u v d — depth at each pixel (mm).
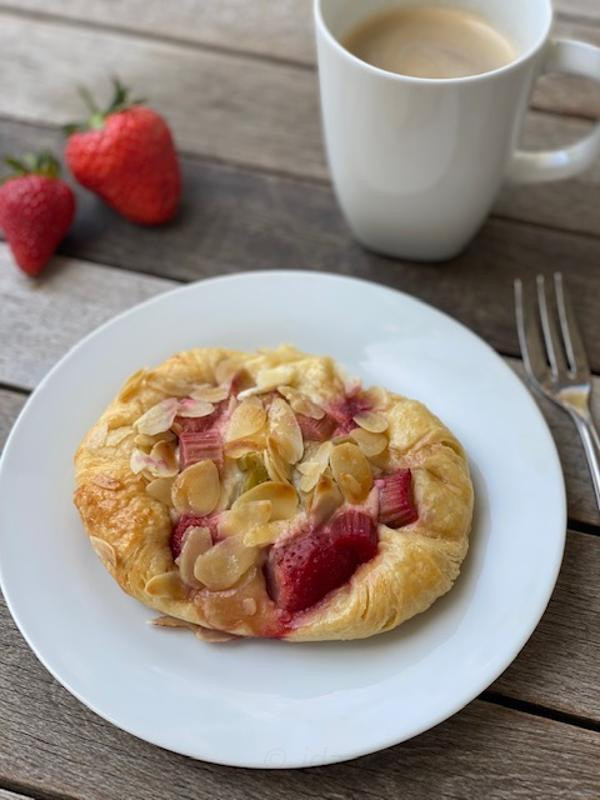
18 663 357
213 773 338
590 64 406
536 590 354
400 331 417
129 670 342
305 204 485
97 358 408
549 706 350
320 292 425
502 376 403
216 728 330
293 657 346
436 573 348
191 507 360
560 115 509
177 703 336
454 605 355
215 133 506
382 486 364
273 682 341
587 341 441
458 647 346
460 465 373
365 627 341
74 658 343
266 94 520
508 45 432
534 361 429
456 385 404
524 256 468
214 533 355
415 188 428
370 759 341
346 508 359
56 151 497
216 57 532
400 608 343
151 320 417
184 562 349
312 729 330
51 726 346
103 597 358
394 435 377
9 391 423
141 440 373
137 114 461
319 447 371
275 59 533
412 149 413
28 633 346
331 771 339
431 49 432
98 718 347
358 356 415
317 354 417
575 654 359
